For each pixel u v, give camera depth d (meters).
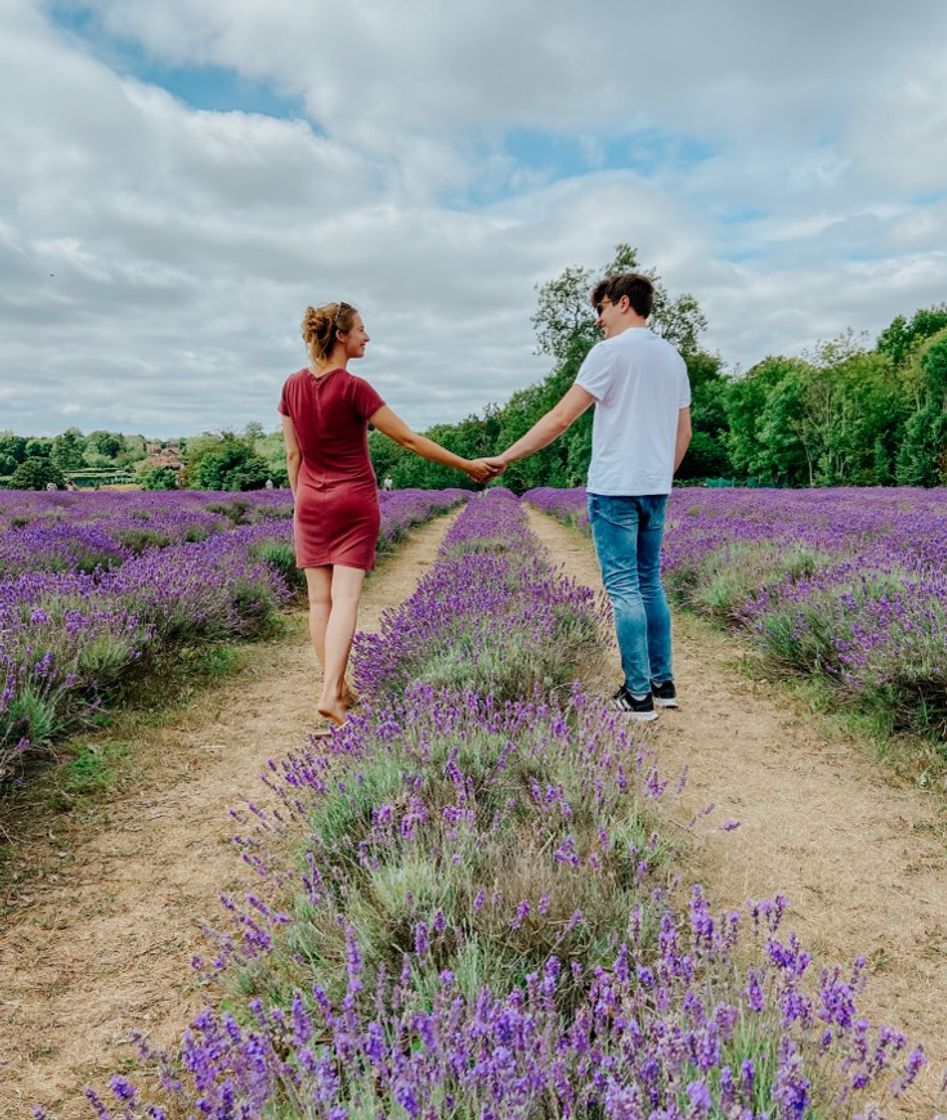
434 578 7.11
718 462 67.94
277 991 2.01
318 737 3.82
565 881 2.13
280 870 2.69
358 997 1.85
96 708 4.42
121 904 2.57
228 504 20.98
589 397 3.95
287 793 2.98
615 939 1.96
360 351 4.05
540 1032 1.57
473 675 3.99
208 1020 1.51
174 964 2.24
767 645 5.45
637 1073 1.38
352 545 4.00
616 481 4.00
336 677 3.90
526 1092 1.34
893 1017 1.97
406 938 2.00
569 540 17.92
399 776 2.72
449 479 77.38
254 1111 1.35
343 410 3.87
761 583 6.63
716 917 2.39
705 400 69.00
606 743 3.08
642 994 1.57
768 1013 1.61
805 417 56.44
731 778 3.51
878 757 3.74
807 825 3.04
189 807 3.33
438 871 2.17
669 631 4.50
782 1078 1.28
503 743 3.01
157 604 5.65
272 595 7.42
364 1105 1.38
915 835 2.96
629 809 2.72
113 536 10.99
